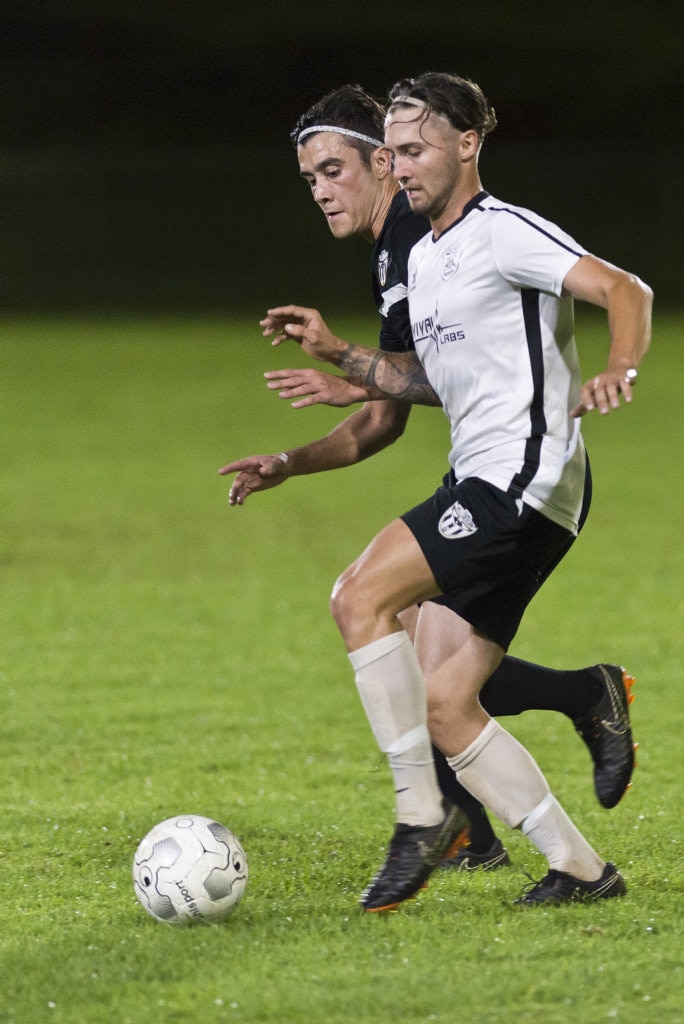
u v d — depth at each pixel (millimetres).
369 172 14969
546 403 13133
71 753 21922
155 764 21250
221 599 33594
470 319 13078
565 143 131375
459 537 13102
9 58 132125
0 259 107875
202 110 133000
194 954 12016
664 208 107625
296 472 15523
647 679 26031
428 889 14266
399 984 11086
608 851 15953
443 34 135875
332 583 35281
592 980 11148
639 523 42125
